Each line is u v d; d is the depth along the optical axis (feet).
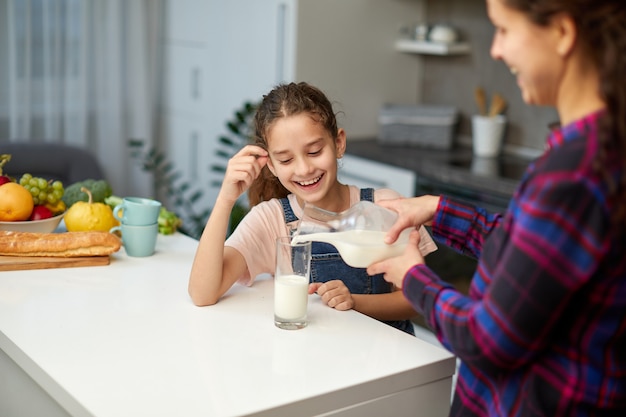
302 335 4.92
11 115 13.94
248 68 13.12
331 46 12.50
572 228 3.32
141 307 5.30
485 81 12.99
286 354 4.61
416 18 13.53
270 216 6.10
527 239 3.39
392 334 5.01
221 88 13.88
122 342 4.70
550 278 3.35
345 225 5.03
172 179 14.78
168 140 15.53
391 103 13.58
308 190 5.75
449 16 13.38
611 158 3.30
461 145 13.25
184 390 4.10
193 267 5.34
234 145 12.55
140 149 15.26
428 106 12.78
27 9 13.67
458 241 4.96
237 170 5.24
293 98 5.62
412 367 4.51
